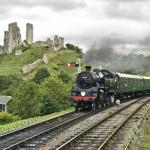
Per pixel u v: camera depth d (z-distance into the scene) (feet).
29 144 57.11
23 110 204.74
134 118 91.71
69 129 74.64
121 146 54.08
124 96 169.37
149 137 63.26
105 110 117.50
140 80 197.98
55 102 165.58
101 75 127.24
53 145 56.24
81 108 126.31
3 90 426.51
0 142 59.88
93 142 57.67
